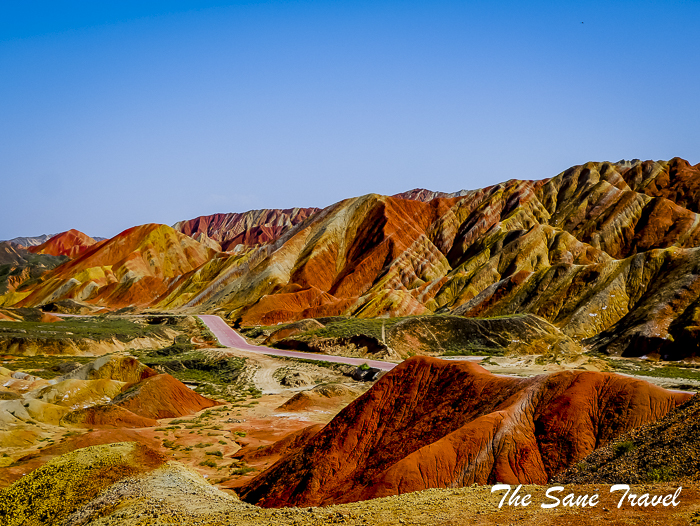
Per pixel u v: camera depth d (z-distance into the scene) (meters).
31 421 45.50
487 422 23.95
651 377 56.94
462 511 13.11
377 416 30.47
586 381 25.09
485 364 69.31
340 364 75.56
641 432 19.08
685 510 10.85
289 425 49.28
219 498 19.55
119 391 57.53
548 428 23.45
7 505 20.95
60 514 20.17
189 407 56.84
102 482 22.16
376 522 13.05
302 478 27.58
